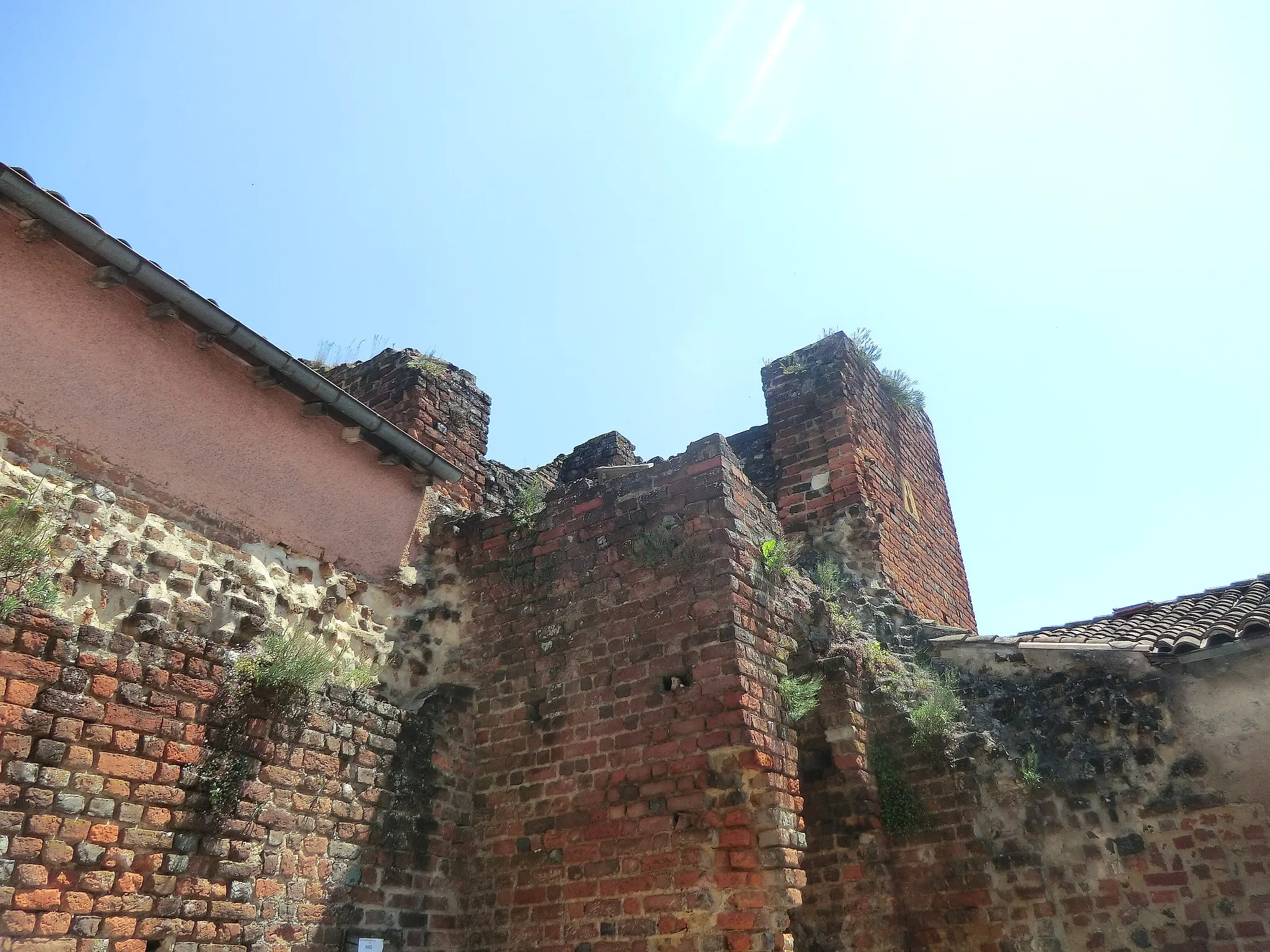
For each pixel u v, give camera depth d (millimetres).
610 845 6234
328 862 5875
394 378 9953
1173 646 7488
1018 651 8508
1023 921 7129
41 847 4375
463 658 7789
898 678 8578
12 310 5441
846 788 7852
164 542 5934
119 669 4992
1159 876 6812
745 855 5645
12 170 5203
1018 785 7543
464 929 6648
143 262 5906
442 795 6926
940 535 13594
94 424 5730
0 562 4801
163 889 4859
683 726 6273
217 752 5371
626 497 7496
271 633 6273
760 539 7309
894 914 7469
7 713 4398
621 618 7008
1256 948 6305
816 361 12094
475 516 8469
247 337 6594
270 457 7027
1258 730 6910
